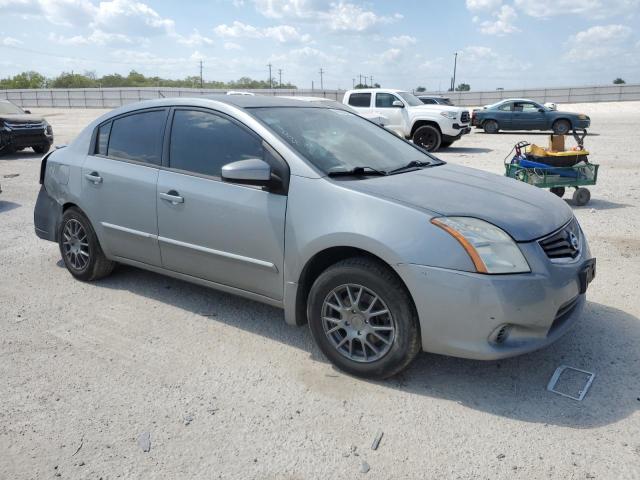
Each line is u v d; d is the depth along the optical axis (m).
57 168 5.10
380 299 3.23
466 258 3.00
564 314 3.38
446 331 3.07
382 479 2.57
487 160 14.20
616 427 2.91
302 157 3.60
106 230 4.71
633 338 3.87
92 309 4.55
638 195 9.01
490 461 2.67
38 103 55.62
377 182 3.54
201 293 4.86
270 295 3.79
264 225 3.64
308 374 3.50
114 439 2.88
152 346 3.90
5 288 5.05
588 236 6.51
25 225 7.45
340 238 3.29
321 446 2.81
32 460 2.73
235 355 3.76
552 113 23.55
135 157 4.52
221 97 4.26
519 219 3.23
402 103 17.14
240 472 2.63
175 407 3.16
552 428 2.92
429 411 3.09
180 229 4.12
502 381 3.38
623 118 30.77
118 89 52.50
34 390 3.34
